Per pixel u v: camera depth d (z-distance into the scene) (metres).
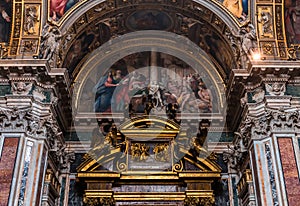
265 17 15.08
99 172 14.98
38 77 13.53
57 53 14.60
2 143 12.42
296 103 13.29
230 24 15.10
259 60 13.60
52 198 14.27
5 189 11.80
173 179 15.16
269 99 13.26
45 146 13.02
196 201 14.64
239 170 15.49
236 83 14.10
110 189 14.88
